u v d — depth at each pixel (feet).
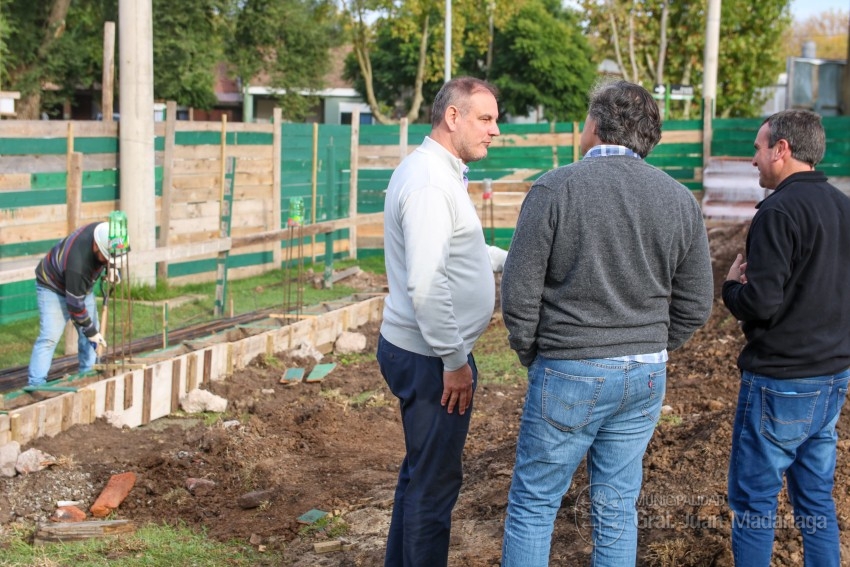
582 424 11.46
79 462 20.44
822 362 12.21
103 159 37.29
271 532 17.48
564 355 11.39
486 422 23.71
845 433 16.69
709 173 53.72
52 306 23.56
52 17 71.46
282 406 25.23
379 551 16.25
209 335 31.22
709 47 62.28
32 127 33.68
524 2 108.88
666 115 65.00
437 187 12.53
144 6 36.91
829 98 78.43
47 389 22.82
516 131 56.08
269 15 96.07
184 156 40.63
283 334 30.22
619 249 11.19
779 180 12.73
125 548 16.63
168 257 30.76
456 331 12.55
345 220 43.09
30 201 33.88
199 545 16.89
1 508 18.15
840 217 12.28
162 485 19.61
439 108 12.85
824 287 12.10
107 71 37.29
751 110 98.32
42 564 15.75
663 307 11.69
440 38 112.47
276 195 46.57
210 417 24.35
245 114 118.11
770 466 12.51
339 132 51.44
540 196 11.34
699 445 16.84
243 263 45.19
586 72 127.34
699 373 26.63
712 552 14.05
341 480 20.11
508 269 11.44
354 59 133.39
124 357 25.62
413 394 13.23
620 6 90.74
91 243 22.88
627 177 11.29
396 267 13.21
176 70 82.12
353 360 30.89
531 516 11.87
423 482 13.34
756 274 12.04
